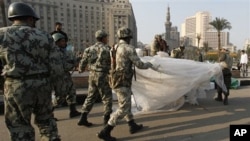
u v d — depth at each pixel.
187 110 6.50
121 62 4.39
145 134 4.74
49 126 3.33
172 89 6.25
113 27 90.25
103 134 4.32
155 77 6.19
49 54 3.18
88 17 91.00
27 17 3.16
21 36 3.01
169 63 6.18
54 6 79.94
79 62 5.45
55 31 5.88
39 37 3.10
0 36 2.98
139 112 6.17
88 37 91.94
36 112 3.29
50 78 3.24
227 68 7.23
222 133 4.79
